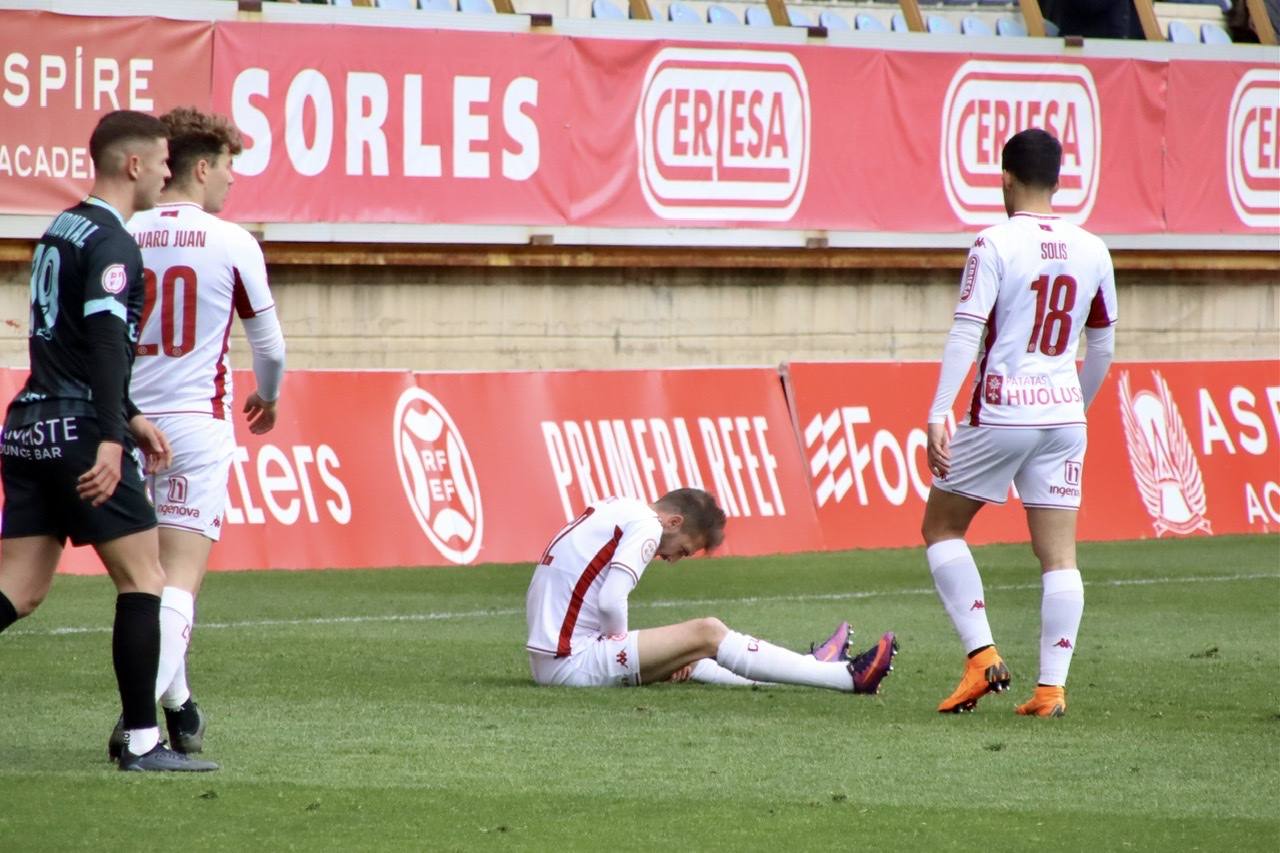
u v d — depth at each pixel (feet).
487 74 158.81
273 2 151.74
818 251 176.45
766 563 146.51
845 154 175.83
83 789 58.29
